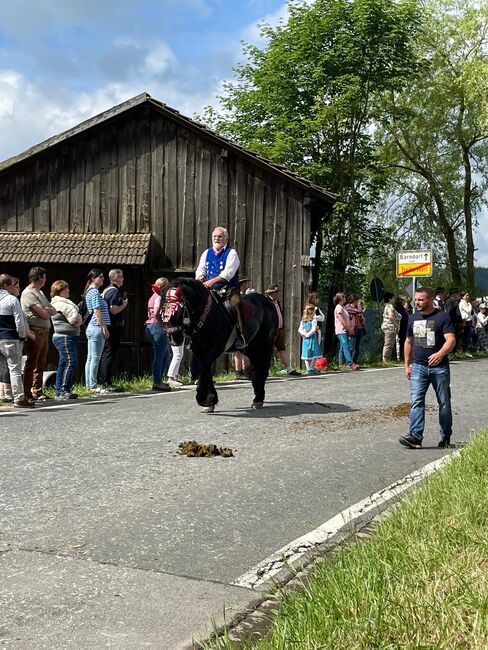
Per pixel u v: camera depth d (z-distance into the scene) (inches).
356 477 287.6
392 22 1159.0
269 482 276.1
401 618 137.1
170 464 302.2
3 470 289.9
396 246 1370.6
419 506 213.6
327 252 1237.1
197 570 187.6
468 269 1398.9
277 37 1204.5
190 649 144.6
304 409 455.5
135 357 818.8
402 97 1330.0
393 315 857.5
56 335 500.4
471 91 1261.1
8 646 144.8
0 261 783.7
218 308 416.5
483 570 162.7
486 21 1267.2
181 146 833.5
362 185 1259.8
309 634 133.5
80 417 416.5
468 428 402.0
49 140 824.3
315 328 703.7
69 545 203.9
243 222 830.5
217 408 456.8
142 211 836.6
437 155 1380.4
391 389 565.0
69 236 825.5
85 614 159.6
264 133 1190.9
